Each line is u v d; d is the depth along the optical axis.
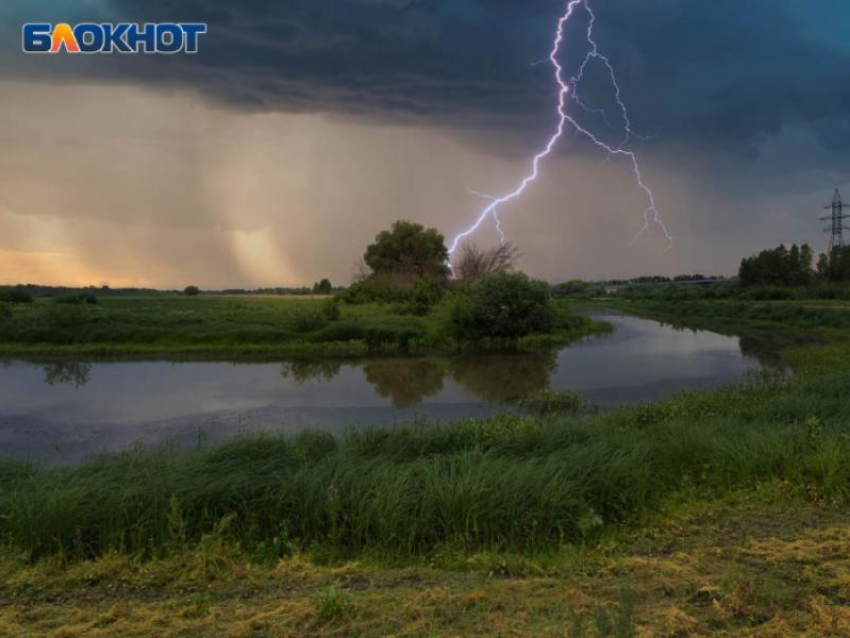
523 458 7.70
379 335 27.77
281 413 14.03
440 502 5.75
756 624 3.68
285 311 36.59
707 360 23.53
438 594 4.09
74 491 5.70
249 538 5.60
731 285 78.00
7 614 4.08
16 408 14.72
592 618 3.70
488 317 28.48
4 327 28.34
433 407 14.68
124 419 13.48
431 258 59.59
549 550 5.44
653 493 6.62
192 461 7.11
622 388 17.30
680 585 4.16
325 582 4.57
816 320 37.91
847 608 3.77
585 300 94.94
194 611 4.04
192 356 25.28
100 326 28.80
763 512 5.85
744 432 8.00
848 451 6.76
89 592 4.53
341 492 5.93
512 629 3.59
